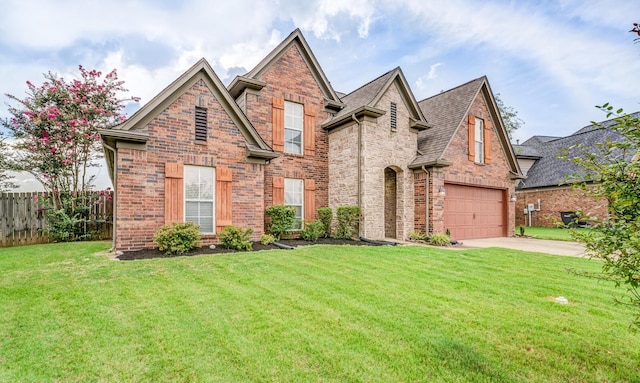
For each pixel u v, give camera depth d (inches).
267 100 472.4
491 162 588.4
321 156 521.0
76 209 456.1
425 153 525.0
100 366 115.9
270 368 115.6
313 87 517.0
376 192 475.5
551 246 451.8
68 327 144.8
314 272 247.8
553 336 144.3
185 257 295.0
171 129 351.9
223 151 382.3
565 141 901.2
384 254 329.1
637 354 130.2
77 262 269.9
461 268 272.5
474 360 122.8
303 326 149.6
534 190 847.7
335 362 119.8
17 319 152.3
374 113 466.3
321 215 483.8
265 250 350.0
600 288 217.8
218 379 109.1
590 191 110.9
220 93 381.1
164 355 123.2
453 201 532.7
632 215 101.0
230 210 383.6
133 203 329.4
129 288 198.8
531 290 211.6
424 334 143.3
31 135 462.3
